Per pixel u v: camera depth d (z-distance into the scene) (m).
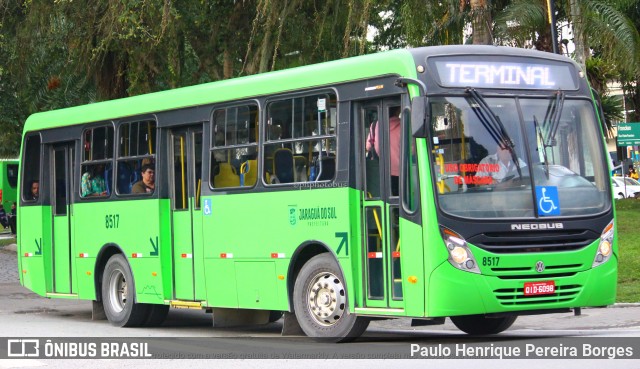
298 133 16.52
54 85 34.53
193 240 18.78
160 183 19.50
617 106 45.62
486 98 14.86
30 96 34.62
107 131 21.11
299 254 16.53
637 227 31.83
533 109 15.11
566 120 15.35
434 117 14.48
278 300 16.86
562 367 12.41
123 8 28.72
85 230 21.66
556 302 14.77
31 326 20.62
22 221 23.64
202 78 35.78
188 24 31.45
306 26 30.45
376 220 15.27
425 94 14.34
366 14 26.12
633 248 27.72
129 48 30.70
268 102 17.14
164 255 19.45
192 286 18.81
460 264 14.20
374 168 15.34
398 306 14.84
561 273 14.80
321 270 16.08
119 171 20.69
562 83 15.52
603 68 44.72
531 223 14.62
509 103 14.97
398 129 14.95
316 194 16.08
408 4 28.36
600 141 15.59
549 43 35.75
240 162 17.69
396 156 14.95
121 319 20.52
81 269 21.80
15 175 64.50
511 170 14.71
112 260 20.89
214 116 18.33
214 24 31.78
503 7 37.03
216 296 18.22
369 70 15.30
